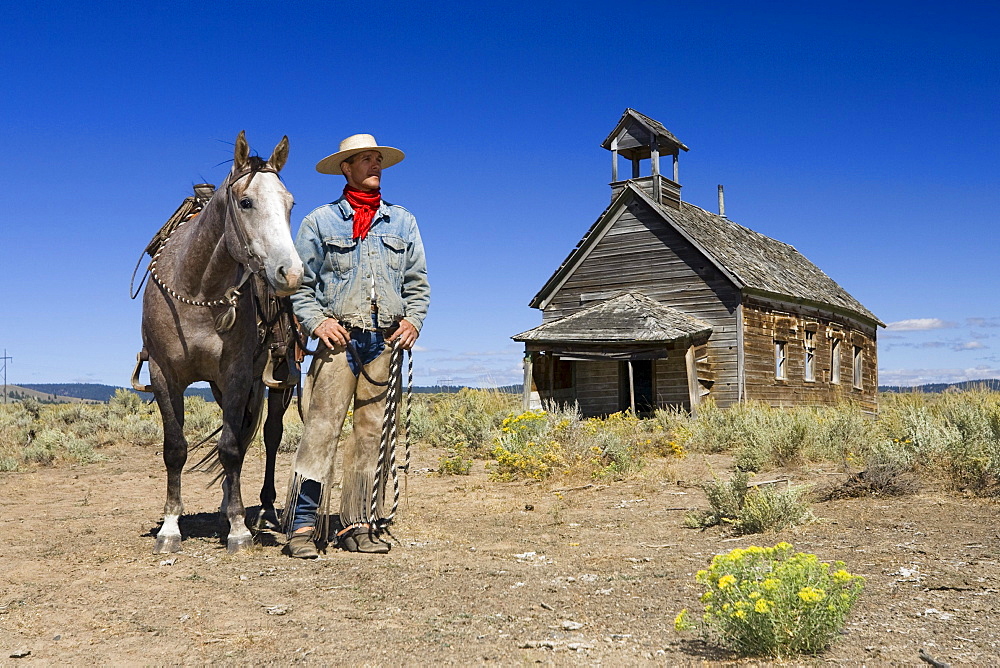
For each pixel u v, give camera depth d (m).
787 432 11.27
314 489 6.32
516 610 4.54
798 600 3.62
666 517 7.52
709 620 3.77
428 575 5.43
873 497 7.64
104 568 5.77
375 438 6.49
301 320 6.30
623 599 4.68
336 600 4.85
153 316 6.21
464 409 18.48
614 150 26.39
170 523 6.43
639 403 24.94
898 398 13.94
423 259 6.79
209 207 5.92
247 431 6.89
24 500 9.73
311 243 6.38
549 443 11.75
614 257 26.02
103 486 11.13
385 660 3.77
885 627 3.94
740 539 6.29
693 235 24.36
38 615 4.58
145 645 4.05
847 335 30.16
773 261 29.50
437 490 9.85
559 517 7.77
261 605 4.75
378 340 6.47
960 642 3.68
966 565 5.02
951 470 8.26
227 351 6.19
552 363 24.09
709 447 13.55
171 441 6.40
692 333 21.78
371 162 6.51
